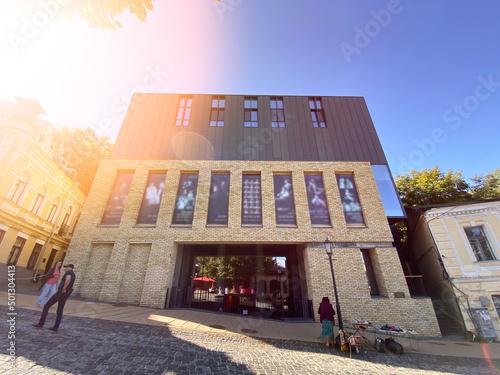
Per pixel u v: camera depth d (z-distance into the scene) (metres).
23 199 14.27
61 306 5.75
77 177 24.11
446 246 12.85
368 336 9.54
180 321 8.88
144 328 7.18
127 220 13.63
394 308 11.82
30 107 13.95
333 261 12.88
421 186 20.33
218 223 13.93
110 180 14.73
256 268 19.89
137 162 15.29
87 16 6.17
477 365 6.93
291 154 16.16
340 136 16.97
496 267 11.98
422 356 7.52
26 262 15.21
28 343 4.61
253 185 15.15
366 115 18.00
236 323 9.84
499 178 18.95
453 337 11.16
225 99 18.19
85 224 13.44
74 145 23.88
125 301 11.87
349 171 15.65
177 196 14.64
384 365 6.28
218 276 22.33
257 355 6.14
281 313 14.41
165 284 12.12
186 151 15.88
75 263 12.54
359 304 11.89
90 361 4.34
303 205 14.43
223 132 16.69
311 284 12.41
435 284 13.80
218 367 4.98
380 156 16.39
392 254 13.09
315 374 5.16
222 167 15.38
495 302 11.52
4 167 12.32
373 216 14.19
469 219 13.00
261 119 17.39
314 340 8.22
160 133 16.42
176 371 4.48
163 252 12.84
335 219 14.09
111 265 12.47
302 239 13.44
